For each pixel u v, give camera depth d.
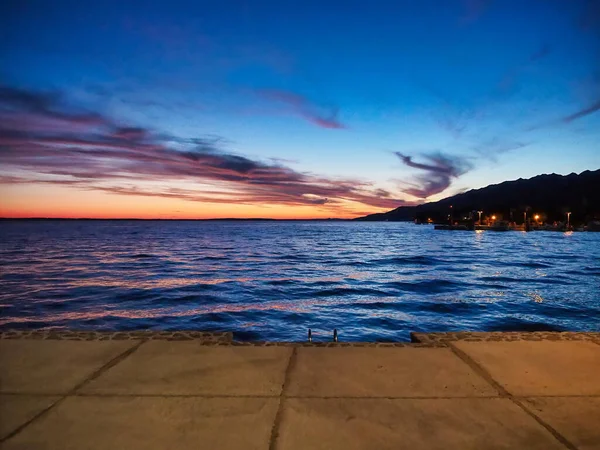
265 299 22.00
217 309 18.97
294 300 21.77
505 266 43.38
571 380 3.51
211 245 83.25
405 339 14.01
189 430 2.64
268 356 4.11
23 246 72.62
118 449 2.42
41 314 17.44
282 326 15.77
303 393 3.22
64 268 37.00
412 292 24.92
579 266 43.22
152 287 25.73
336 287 26.77
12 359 3.97
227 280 29.94
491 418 2.83
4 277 30.19
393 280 30.97
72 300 20.92
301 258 52.81
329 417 2.83
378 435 2.60
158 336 4.79
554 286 27.80
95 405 3.00
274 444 2.48
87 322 15.97
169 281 28.89
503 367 3.81
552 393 3.24
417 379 3.52
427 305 20.39
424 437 2.57
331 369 3.75
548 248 80.12
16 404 3.02
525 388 3.34
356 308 19.56
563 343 4.54
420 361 3.97
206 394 3.20
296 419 2.80
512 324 16.31
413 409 2.96
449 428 2.69
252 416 2.84
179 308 19.12
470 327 15.79
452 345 4.48
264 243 94.62
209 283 28.11
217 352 4.22
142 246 76.31
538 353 4.21
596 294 24.16
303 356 4.11
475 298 22.61
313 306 20.03
